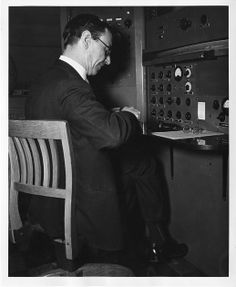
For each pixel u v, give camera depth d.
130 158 2.09
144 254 2.19
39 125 1.27
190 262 2.12
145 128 2.47
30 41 3.06
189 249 2.15
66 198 1.29
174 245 2.22
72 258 1.32
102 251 1.68
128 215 2.15
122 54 2.62
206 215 1.96
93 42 1.71
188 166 2.11
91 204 1.54
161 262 2.10
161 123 2.49
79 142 1.54
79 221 1.54
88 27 1.69
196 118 2.14
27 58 3.07
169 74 2.39
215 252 1.91
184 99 2.25
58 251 1.38
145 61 2.46
